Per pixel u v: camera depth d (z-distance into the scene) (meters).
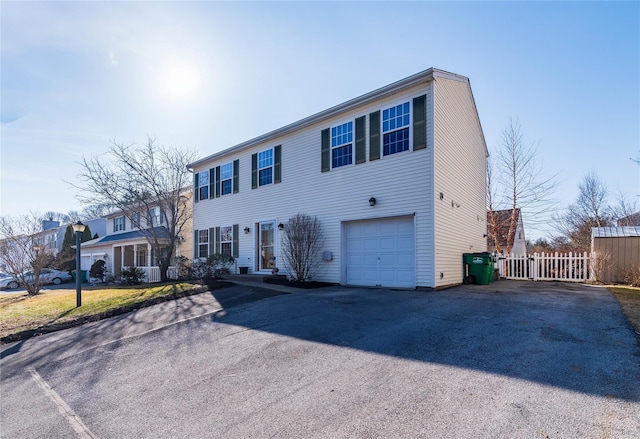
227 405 3.76
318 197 12.89
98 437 3.43
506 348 4.60
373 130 11.46
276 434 3.07
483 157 16.38
